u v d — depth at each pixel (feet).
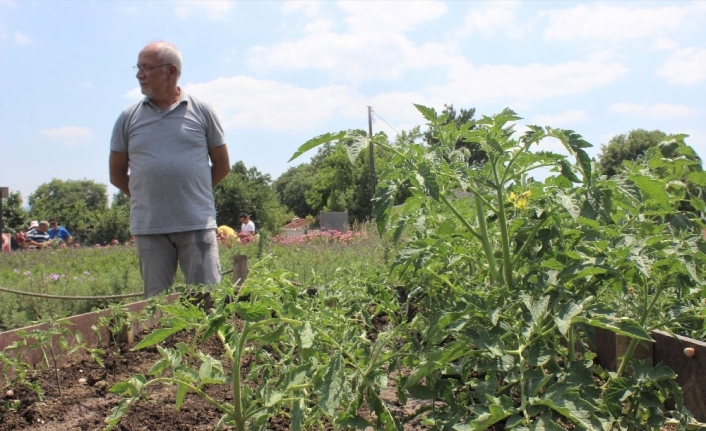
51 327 11.89
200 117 17.57
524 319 6.68
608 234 8.02
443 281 9.19
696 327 10.09
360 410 9.46
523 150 8.27
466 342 6.54
